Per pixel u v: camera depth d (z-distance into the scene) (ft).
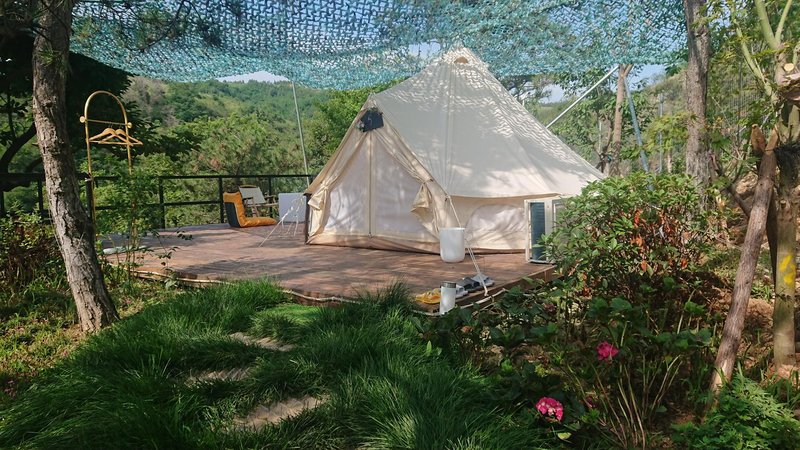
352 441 6.61
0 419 7.22
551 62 19.45
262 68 18.33
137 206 15.87
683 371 8.09
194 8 14.64
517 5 15.69
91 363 8.50
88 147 16.51
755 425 6.30
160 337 9.25
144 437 6.14
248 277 14.43
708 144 8.41
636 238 9.95
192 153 61.11
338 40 15.97
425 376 7.54
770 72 8.06
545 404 6.51
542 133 23.80
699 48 14.65
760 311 10.75
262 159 66.44
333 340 8.87
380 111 20.81
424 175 19.63
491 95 23.75
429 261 18.12
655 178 10.51
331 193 22.85
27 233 15.07
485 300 12.84
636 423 7.07
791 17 7.82
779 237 7.97
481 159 20.72
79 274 11.39
